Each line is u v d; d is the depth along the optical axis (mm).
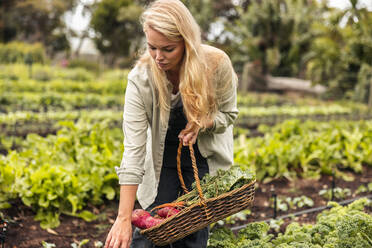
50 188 3779
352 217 2389
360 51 16375
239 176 2277
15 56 25141
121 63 32906
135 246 2545
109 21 32719
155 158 2459
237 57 19781
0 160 4059
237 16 28766
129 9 31109
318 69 18141
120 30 33031
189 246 2451
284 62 19219
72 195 3906
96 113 9852
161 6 1964
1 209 3738
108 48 34031
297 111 12945
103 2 32406
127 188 2133
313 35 18469
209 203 2107
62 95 13320
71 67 27578
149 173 2529
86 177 4168
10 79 18109
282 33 18516
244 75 17062
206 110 2211
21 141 6691
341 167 5664
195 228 2121
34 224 3697
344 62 17250
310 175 5367
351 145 5738
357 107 14859
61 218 3877
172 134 2508
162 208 2348
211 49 2295
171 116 2441
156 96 2270
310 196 4746
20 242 3354
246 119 11070
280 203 4512
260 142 6023
